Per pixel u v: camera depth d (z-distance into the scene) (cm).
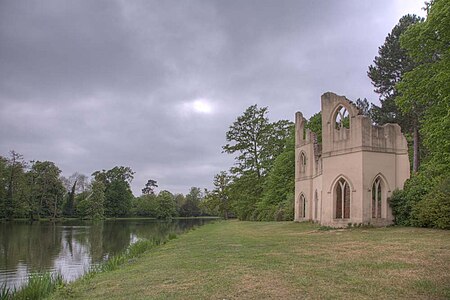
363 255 1495
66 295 1127
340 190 2952
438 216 2323
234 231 3431
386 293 945
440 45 1895
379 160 2761
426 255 1439
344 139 2873
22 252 3366
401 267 1238
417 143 4650
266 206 5419
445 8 1716
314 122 4906
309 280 1095
